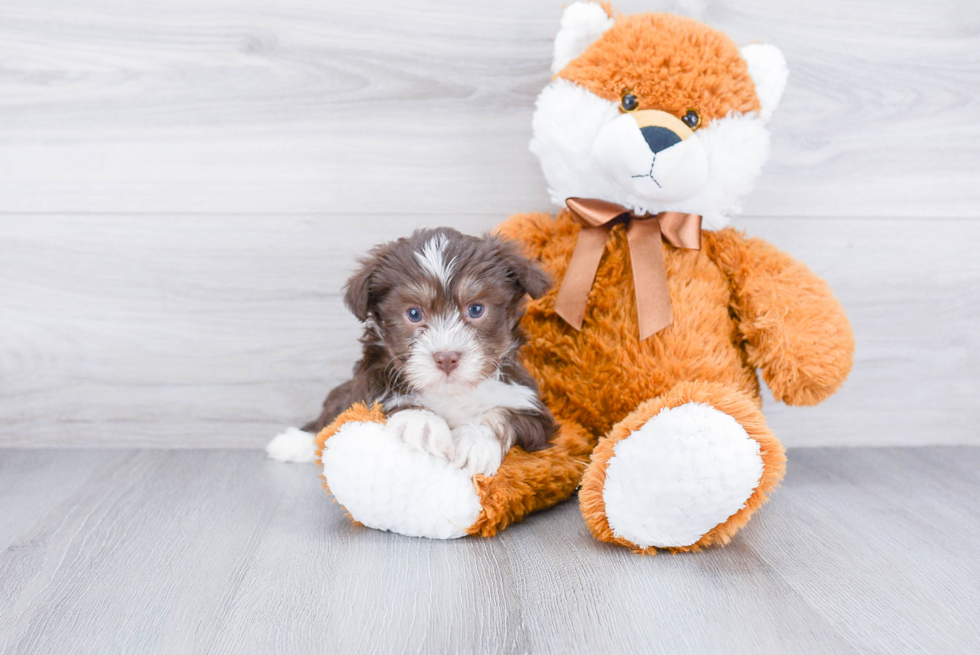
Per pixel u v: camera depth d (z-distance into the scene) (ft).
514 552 5.36
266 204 7.78
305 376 8.04
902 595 4.73
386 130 7.72
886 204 7.96
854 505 6.42
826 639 4.19
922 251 8.03
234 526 5.88
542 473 5.86
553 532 5.77
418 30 7.58
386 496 5.43
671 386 6.28
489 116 7.73
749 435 5.02
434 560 5.22
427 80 7.66
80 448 8.00
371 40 7.58
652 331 6.29
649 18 6.45
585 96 6.39
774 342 6.31
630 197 6.61
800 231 7.97
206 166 7.70
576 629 4.28
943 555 5.35
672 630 4.28
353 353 8.02
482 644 4.13
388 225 7.87
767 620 4.39
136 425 8.03
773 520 6.03
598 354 6.58
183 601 4.63
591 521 5.41
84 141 7.59
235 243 7.82
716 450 4.91
